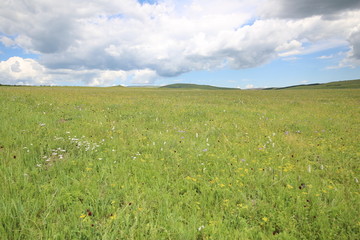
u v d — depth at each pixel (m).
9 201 3.86
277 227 3.85
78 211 3.81
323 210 4.10
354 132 11.05
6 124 9.14
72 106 16.94
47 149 6.59
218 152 7.52
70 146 7.14
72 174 5.26
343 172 5.96
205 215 4.00
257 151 7.75
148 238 3.32
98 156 6.61
